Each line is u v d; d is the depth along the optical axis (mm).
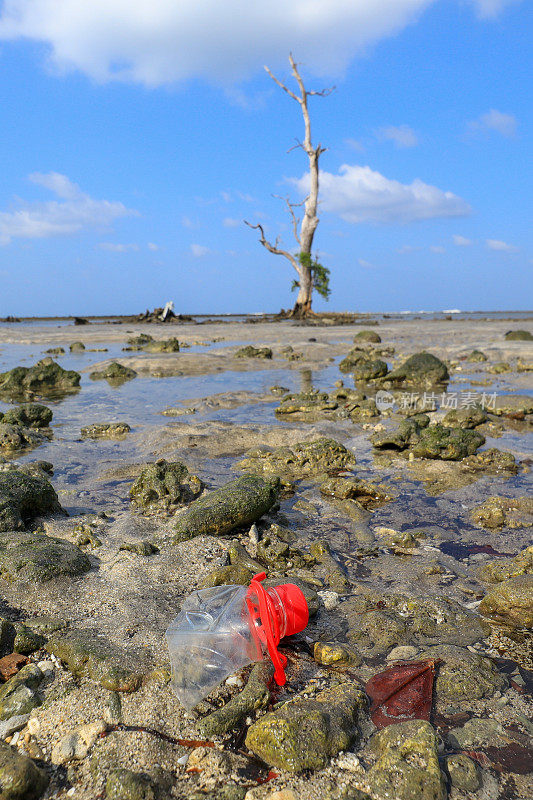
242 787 2516
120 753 2686
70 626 3672
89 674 3221
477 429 10352
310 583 4520
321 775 2586
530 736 2883
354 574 4824
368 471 7910
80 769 2625
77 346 28031
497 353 22562
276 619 3240
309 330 39062
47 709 2977
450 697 3156
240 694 3041
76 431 10617
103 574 4457
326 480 7234
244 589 3531
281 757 2623
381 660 3506
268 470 7883
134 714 2930
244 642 3205
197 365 20938
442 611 4070
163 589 4188
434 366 16969
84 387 16438
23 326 53281
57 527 5445
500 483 7340
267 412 12219
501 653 3641
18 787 2408
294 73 49656
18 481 5727
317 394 13258
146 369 20047
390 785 2496
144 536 5277
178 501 6363
